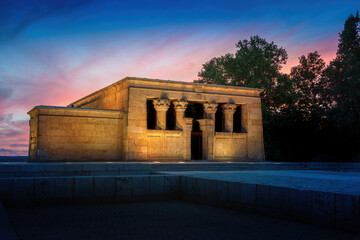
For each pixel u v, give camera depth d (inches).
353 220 317.1
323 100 1549.0
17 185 452.8
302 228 339.0
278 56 1732.3
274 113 1582.2
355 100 1322.6
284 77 1615.4
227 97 1195.3
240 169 899.4
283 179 521.7
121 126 1048.2
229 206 453.4
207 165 855.1
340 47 1537.9
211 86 1164.5
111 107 1163.3
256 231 327.0
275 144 1536.7
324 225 342.3
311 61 1852.9
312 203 354.6
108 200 493.7
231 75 1721.2
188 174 601.3
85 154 987.3
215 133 1154.0
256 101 1245.7
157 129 1085.1
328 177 579.2
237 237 304.3
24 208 447.2
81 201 479.2
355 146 1396.4
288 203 379.9
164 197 530.6
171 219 382.9
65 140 964.6
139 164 779.4
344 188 397.1
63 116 967.0
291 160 1525.6
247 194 428.8
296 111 1505.9
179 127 1116.5
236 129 1261.1
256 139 1227.2
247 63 1664.6
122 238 298.7
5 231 272.4
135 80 1047.6
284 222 367.9
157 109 1085.8
